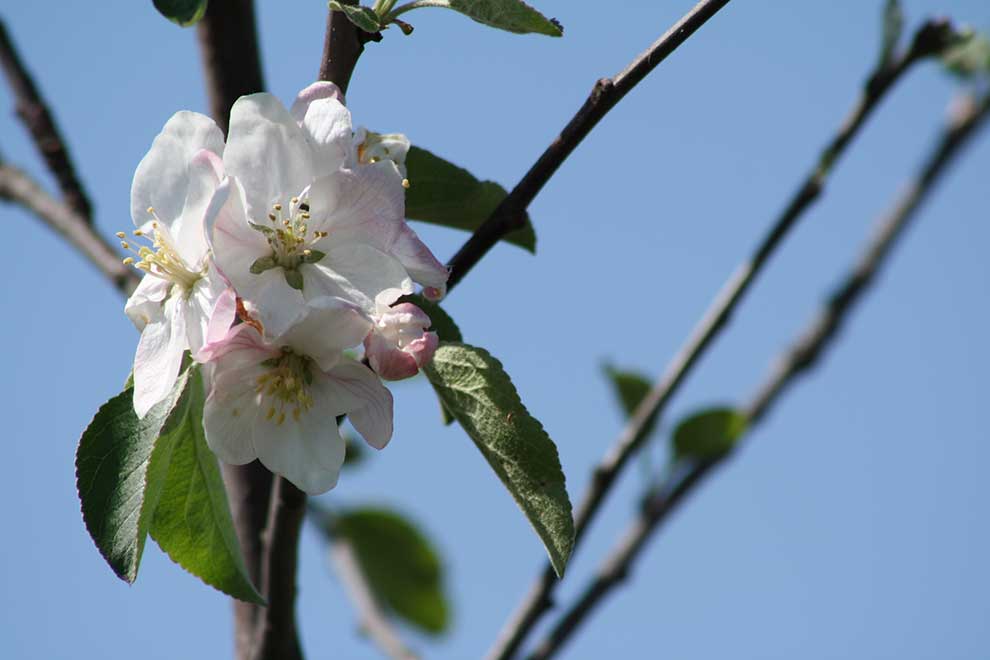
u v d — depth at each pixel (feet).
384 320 2.57
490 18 2.62
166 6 2.60
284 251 2.59
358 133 2.63
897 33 3.02
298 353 2.60
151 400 2.60
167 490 2.67
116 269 3.09
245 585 2.68
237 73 2.96
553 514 2.61
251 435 2.61
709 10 2.63
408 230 2.59
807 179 3.04
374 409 2.61
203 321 2.59
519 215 2.69
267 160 2.59
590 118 2.67
